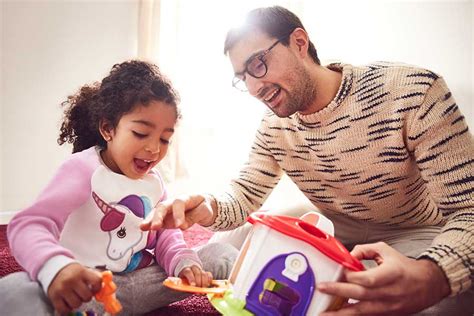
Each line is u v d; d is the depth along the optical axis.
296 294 0.73
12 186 2.11
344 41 2.31
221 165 2.63
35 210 0.84
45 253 0.76
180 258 0.95
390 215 1.14
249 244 0.80
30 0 2.07
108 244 0.93
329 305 0.72
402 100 0.97
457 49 1.66
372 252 0.78
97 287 0.73
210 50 2.50
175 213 0.89
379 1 2.07
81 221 0.93
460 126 0.95
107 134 0.99
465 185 0.91
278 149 1.18
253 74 1.00
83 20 2.21
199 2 2.46
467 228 0.83
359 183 1.08
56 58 2.15
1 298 0.77
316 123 1.05
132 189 0.97
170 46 2.43
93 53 2.25
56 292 0.72
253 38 0.98
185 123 2.52
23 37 2.07
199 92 2.52
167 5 2.41
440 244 0.81
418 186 1.11
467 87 1.61
